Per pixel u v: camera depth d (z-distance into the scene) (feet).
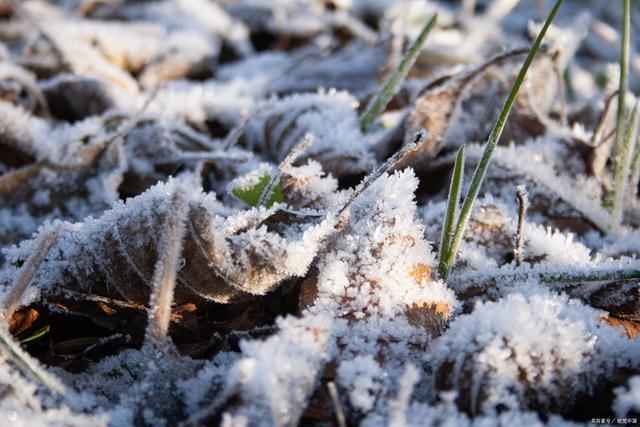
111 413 1.31
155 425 1.31
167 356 1.33
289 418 1.28
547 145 1.71
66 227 1.43
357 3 2.88
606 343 1.34
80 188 1.66
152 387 1.32
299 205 1.50
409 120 1.67
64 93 1.95
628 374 1.34
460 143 1.79
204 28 2.56
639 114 1.60
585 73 2.79
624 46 1.58
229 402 1.28
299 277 1.42
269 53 2.60
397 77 1.70
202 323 1.44
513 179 1.63
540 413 1.30
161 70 2.20
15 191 1.64
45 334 1.43
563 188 1.62
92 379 1.37
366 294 1.38
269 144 1.78
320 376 1.32
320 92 1.77
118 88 1.95
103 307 1.44
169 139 1.71
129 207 1.41
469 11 2.97
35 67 2.06
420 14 2.67
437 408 1.29
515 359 1.29
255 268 1.39
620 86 1.59
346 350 1.35
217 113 1.90
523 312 1.31
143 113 1.78
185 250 1.38
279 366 1.29
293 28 2.66
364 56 2.22
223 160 1.67
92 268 1.42
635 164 1.67
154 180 1.70
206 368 1.33
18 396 1.30
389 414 1.29
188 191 1.35
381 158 1.69
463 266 1.48
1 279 1.42
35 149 1.70
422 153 1.67
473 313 1.34
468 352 1.30
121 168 1.67
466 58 2.21
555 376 1.30
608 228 1.61
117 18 2.63
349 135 1.68
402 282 1.39
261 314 1.44
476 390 1.29
